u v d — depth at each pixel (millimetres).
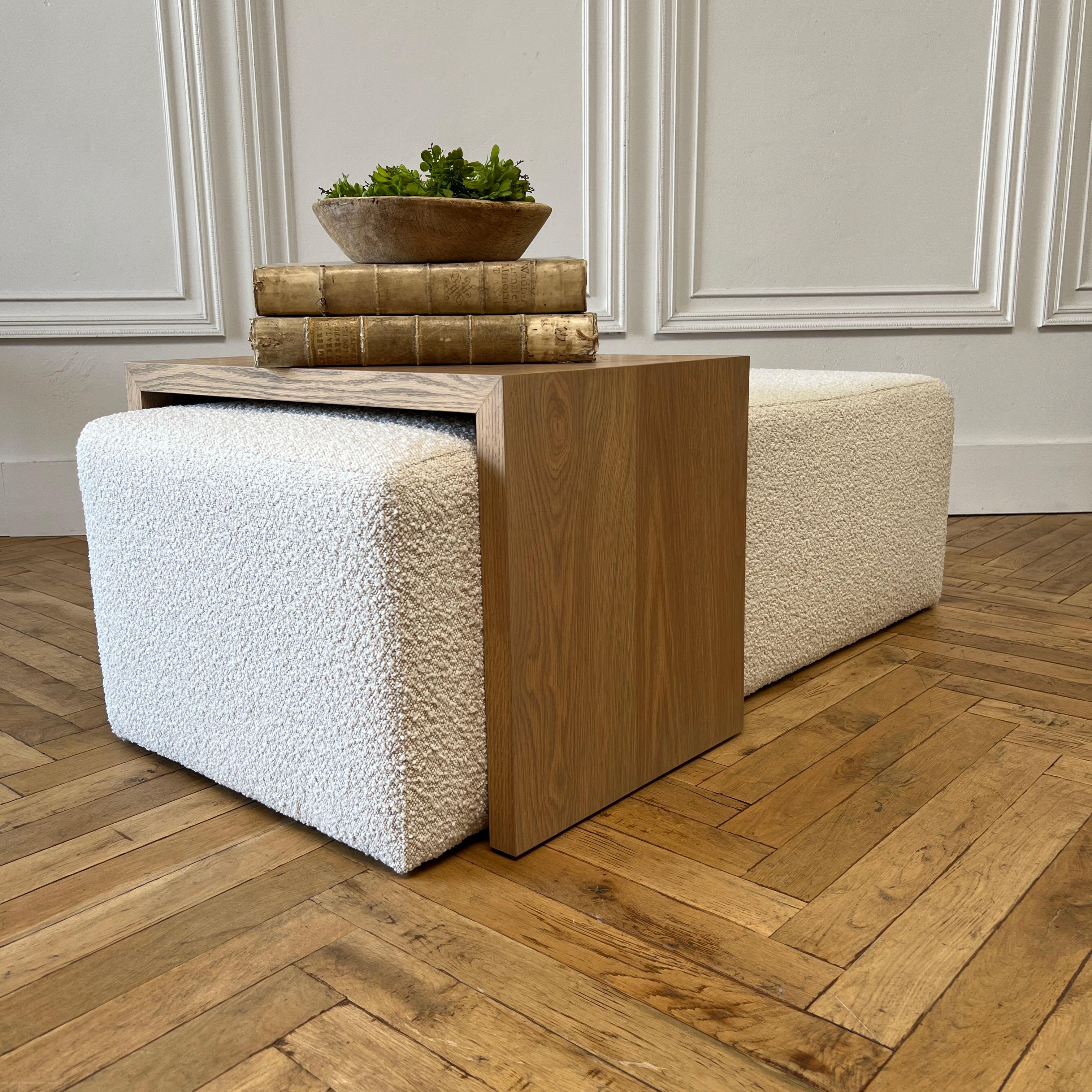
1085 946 816
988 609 1761
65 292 2291
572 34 2293
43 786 1124
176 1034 727
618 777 1066
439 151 1144
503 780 952
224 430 1023
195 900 896
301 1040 719
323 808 964
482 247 1095
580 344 1044
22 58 2186
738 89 2324
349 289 1033
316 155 2328
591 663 1006
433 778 917
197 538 1007
